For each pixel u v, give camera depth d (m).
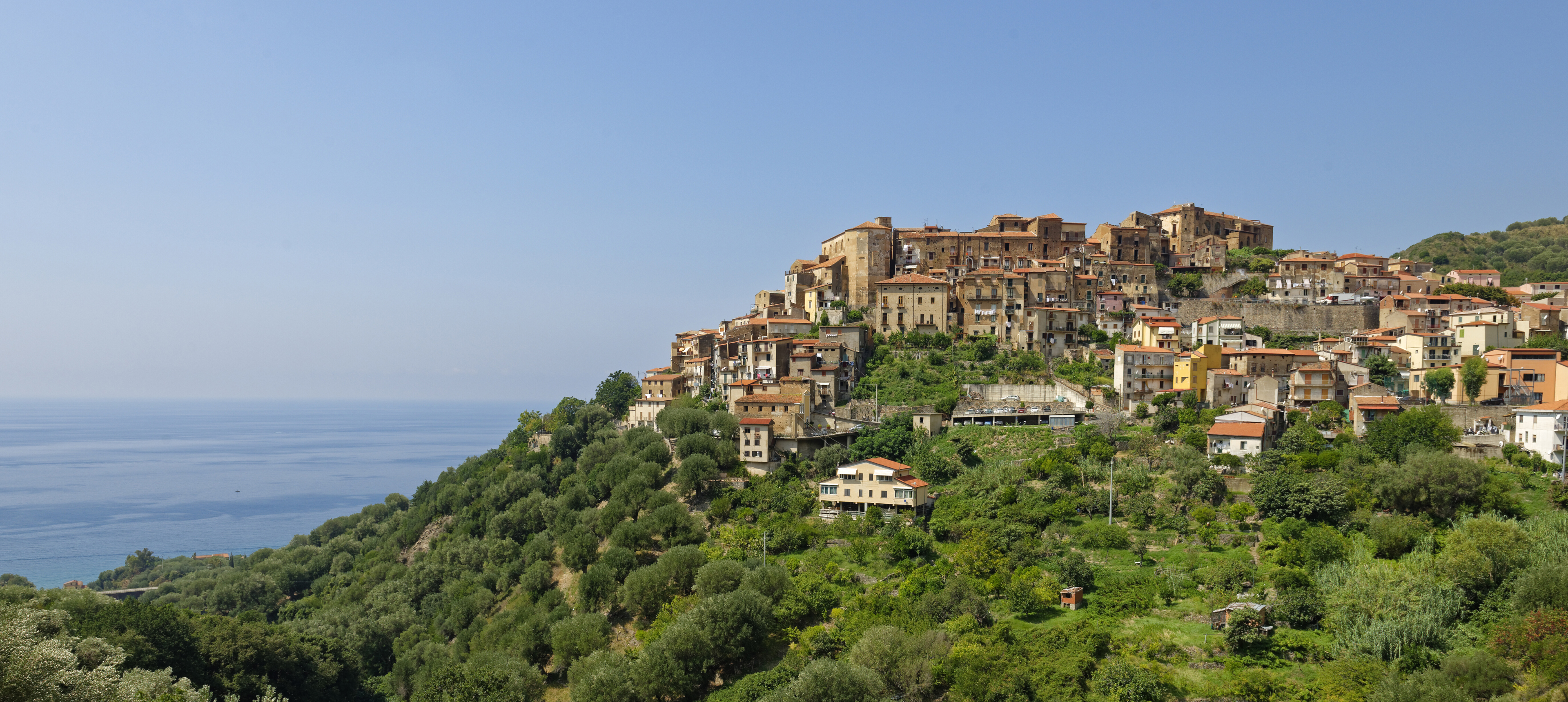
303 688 132.75
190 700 94.88
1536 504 121.56
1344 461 138.00
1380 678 90.81
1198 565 120.00
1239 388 174.12
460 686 111.81
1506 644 92.88
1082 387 191.88
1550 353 159.25
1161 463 149.00
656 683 109.75
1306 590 106.62
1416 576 104.56
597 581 139.00
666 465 178.50
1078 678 95.00
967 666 99.19
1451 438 142.38
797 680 98.94
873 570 130.88
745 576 127.12
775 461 171.75
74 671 72.94
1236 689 92.62
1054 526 133.50
